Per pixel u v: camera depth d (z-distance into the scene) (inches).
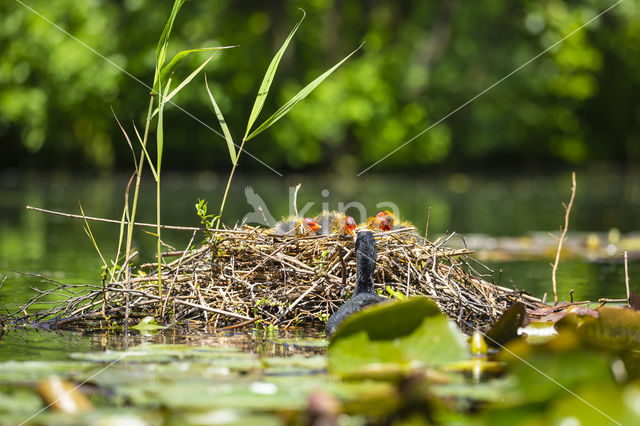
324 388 141.9
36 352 187.0
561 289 309.3
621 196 1023.0
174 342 203.6
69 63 1195.3
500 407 125.1
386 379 148.2
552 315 206.5
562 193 1088.8
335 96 1341.0
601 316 184.1
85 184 1105.4
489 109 1540.4
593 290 305.6
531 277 350.6
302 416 124.7
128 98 1264.8
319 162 1401.3
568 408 119.0
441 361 155.9
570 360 135.0
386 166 1443.2
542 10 1448.1
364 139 1402.6
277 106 1357.0
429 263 255.1
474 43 1529.3
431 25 1565.0
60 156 1359.5
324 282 243.8
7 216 696.4
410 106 1425.9
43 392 134.3
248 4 1423.5
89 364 167.9
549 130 1717.5
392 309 160.1
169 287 250.7
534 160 1758.1
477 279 268.7
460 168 1621.6
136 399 136.3
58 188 1016.9
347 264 245.6
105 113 1258.0
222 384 146.3
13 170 1363.2
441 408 131.9
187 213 687.1
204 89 1283.2
